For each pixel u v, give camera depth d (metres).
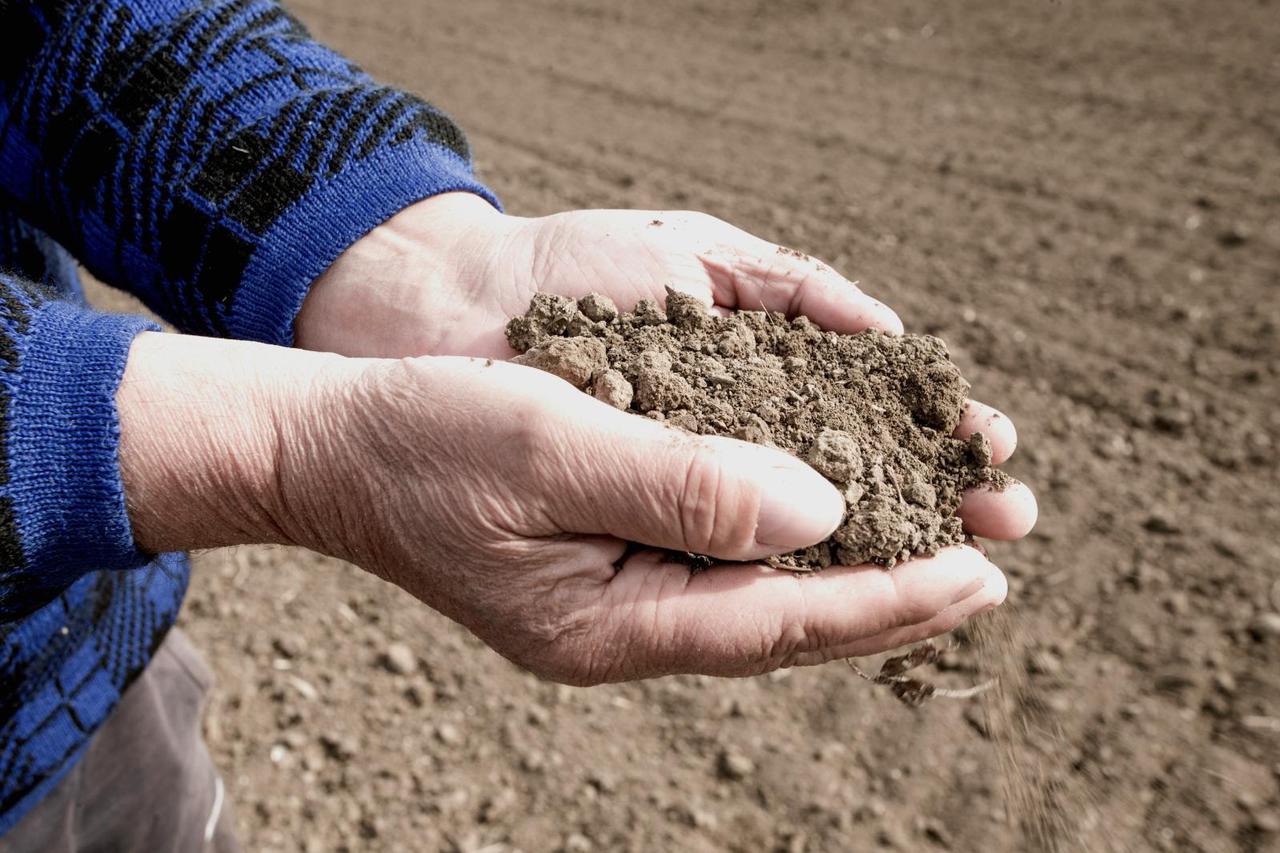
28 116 0.40
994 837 0.58
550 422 0.35
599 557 0.37
